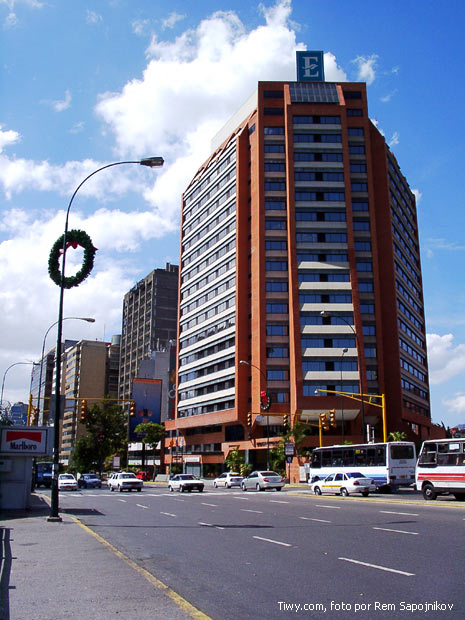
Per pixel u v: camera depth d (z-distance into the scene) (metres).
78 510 23.94
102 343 161.62
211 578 9.09
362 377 68.94
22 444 23.23
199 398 88.19
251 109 88.12
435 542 12.41
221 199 89.12
